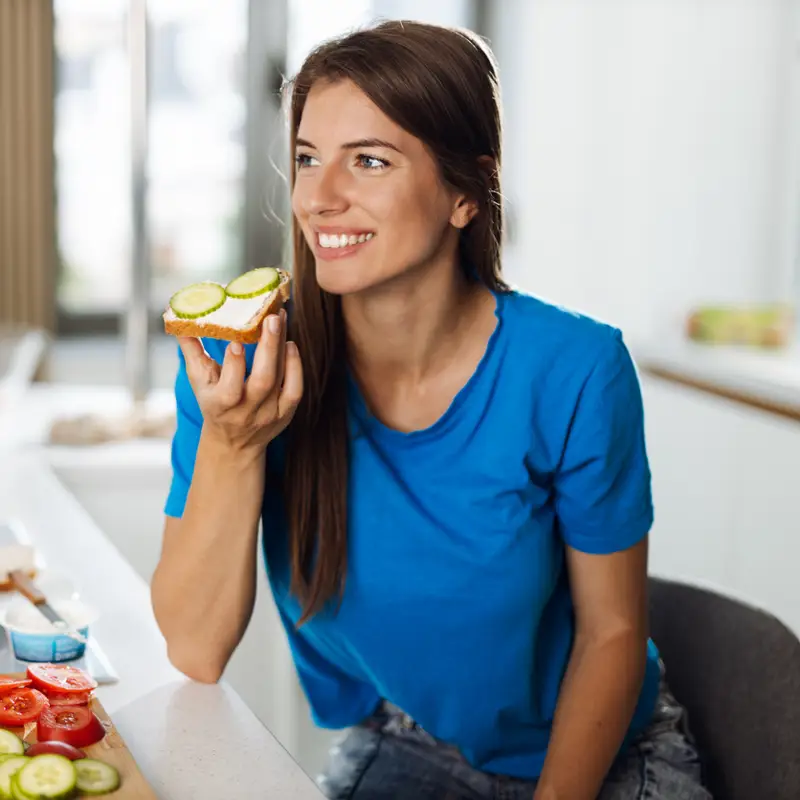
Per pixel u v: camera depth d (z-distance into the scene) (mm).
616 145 3322
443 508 1122
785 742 1176
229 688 1095
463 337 1134
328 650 1238
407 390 1142
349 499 1130
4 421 2543
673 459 2906
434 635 1143
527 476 1121
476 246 1125
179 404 1137
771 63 3312
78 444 2326
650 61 3281
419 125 982
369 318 1093
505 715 1192
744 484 2562
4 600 1242
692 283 3359
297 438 1127
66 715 910
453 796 1228
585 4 3295
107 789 824
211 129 3387
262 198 3395
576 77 3320
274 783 916
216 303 966
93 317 3486
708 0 3271
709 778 1249
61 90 3309
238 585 1082
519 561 1118
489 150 1058
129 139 2352
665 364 2918
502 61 3479
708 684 1258
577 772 1108
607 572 1182
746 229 3363
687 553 2842
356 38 994
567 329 1139
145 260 2430
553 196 3352
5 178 3229
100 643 1178
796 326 3326
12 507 1708
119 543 2260
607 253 3352
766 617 1225
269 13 3314
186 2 3295
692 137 3314
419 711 1209
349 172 995
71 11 3270
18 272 3281
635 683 1157
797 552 2352
